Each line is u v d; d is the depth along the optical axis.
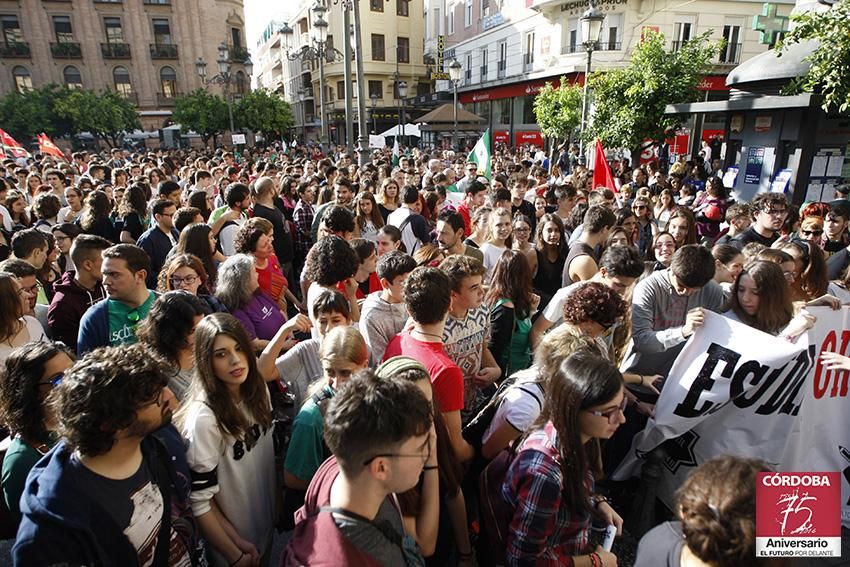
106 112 34.03
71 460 1.58
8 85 39.25
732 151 9.94
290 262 6.46
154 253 5.12
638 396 3.14
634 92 11.33
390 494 1.64
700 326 2.80
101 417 1.50
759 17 16.25
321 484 1.57
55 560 1.48
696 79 11.35
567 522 1.84
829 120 8.20
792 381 2.67
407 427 1.37
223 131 35.34
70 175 11.07
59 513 1.49
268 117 34.03
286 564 1.39
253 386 2.25
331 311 2.80
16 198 7.09
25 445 1.99
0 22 38.53
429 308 2.44
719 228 7.36
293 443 2.29
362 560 1.35
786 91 6.82
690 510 1.24
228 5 44.59
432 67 37.72
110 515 1.59
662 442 2.88
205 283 3.96
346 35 11.20
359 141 11.58
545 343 2.35
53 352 2.01
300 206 7.16
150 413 1.62
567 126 16.73
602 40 22.03
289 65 58.69
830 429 2.96
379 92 40.59
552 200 7.94
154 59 42.28
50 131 34.09
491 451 2.29
